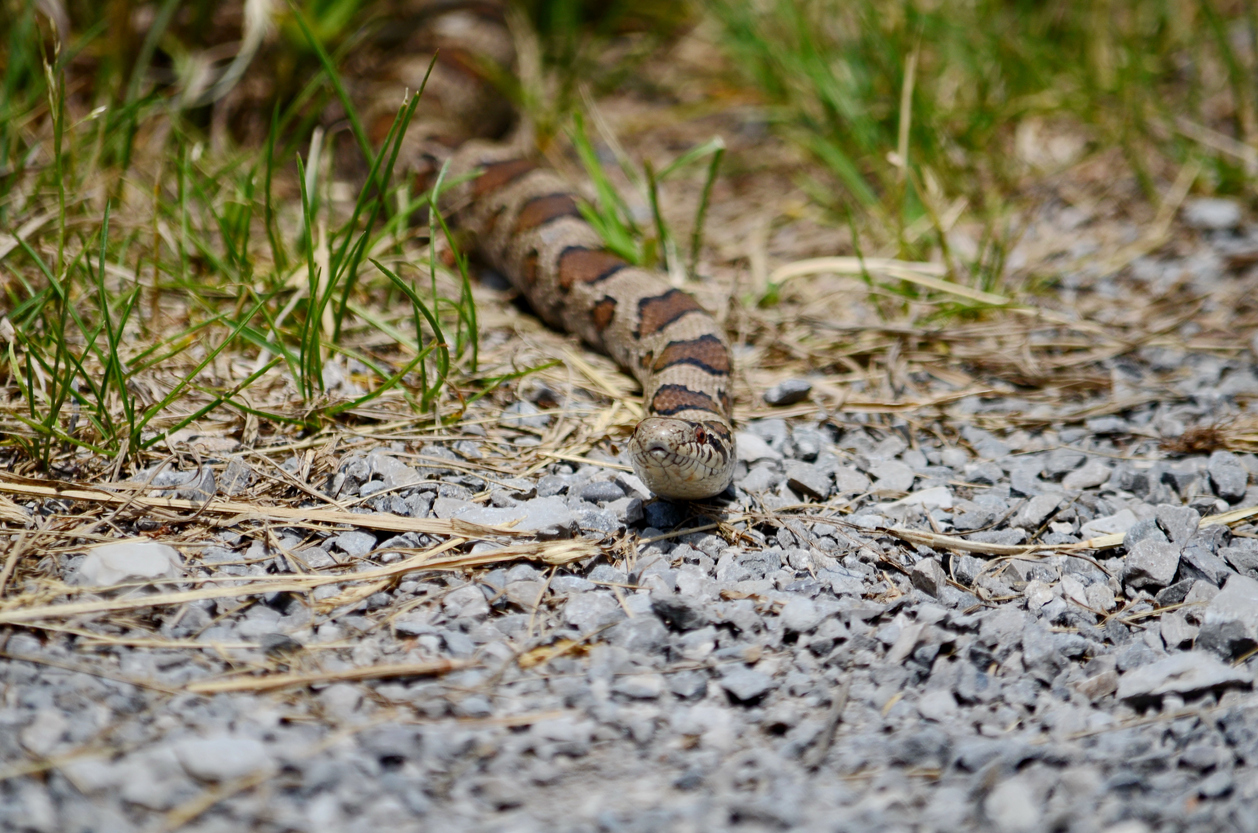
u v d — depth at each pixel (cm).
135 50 660
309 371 427
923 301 555
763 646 317
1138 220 651
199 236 552
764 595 340
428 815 245
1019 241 638
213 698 279
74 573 327
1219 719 287
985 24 752
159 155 605
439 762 262
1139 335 543
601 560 362
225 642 302
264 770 252
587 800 253
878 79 724
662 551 369
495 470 413
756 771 265
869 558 368
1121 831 246
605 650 310
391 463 399
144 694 278
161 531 356
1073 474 430
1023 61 731
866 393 499
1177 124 708
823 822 246
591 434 445
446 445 427
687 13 872
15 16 606
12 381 427
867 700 297
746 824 245
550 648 312
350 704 279
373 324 470
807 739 277
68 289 437
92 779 245
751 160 742
